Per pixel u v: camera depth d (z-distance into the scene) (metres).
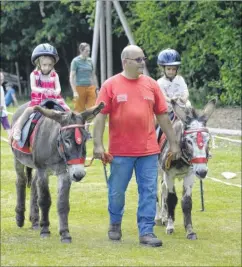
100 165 15.04
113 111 8.70
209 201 11.63
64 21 34.31
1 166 15.13
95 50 20.47
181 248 8.66
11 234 9.45
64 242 8.83
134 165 8.83
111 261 7.90
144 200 8.73
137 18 28.08
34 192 9.77
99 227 9.89
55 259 8.01
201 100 26.25
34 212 9.80
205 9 23.02
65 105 9.46
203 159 8.63
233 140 16.25
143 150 8.68
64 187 8.81
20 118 9.28
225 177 13.59
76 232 9.55
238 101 22.83
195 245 8.86
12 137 9.55
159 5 24.56
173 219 9.55
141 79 8.77
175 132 9.17
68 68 37.78
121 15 20.45
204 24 23.42
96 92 18.73
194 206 11.31
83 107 18.62
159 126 9.60
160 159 9.38
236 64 21.97
